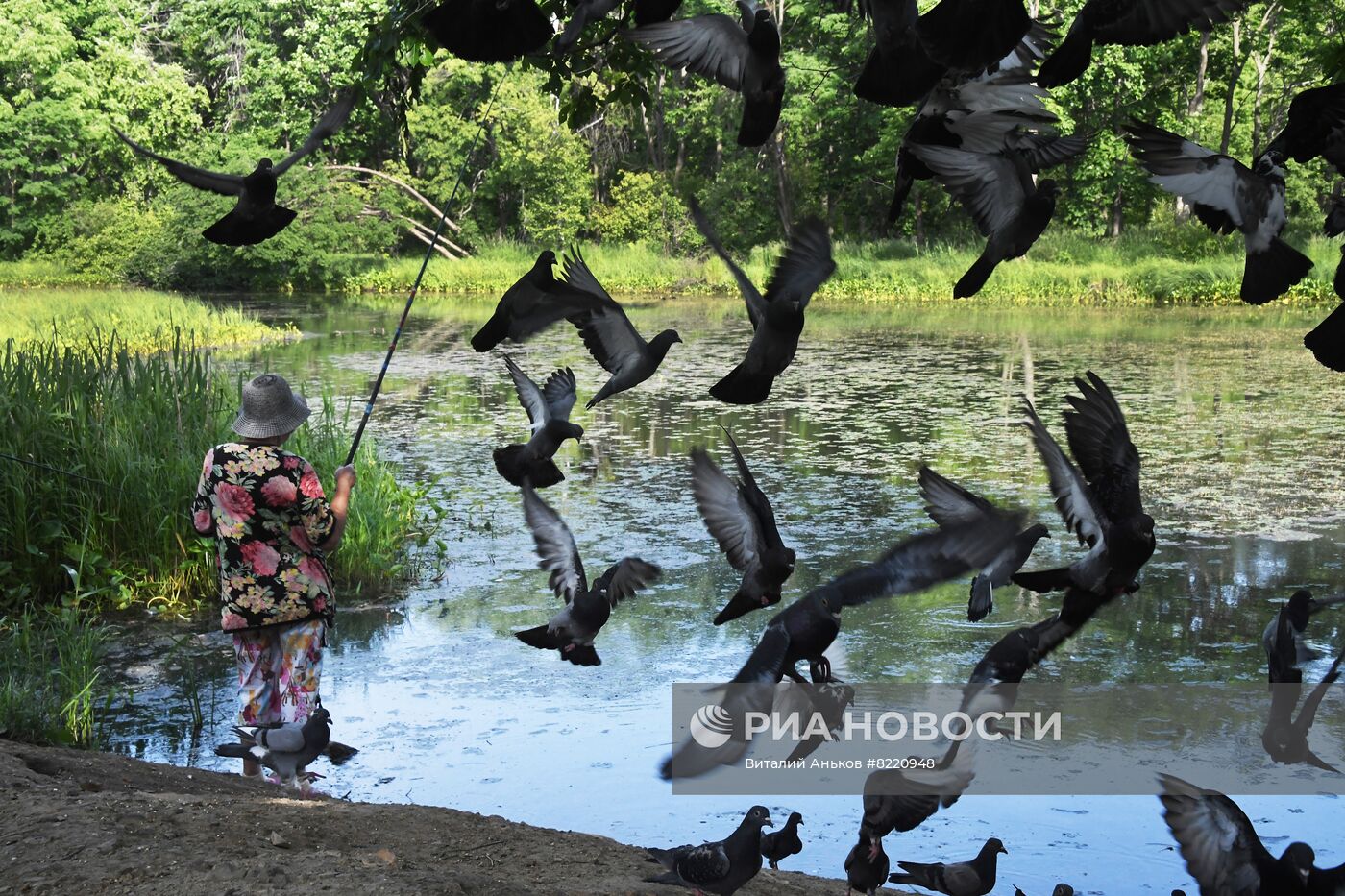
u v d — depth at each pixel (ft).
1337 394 70.03
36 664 29.14
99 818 15.87
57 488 35.58
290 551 20.94
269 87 167.94
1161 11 11.07
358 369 84.89
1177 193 12.37
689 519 45.09
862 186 172.04
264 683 21.24
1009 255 12.29
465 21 11.39
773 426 63.26
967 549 10.41
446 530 44.14
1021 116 12.34
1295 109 12.71
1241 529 43.11
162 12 202.59
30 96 165.37
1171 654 31.58
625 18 27.61
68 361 40.11
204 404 41.04
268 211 14.75
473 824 18.57
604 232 179.11
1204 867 11.30
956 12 9.84
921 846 21.66
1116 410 12.80
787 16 158.92
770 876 18.71
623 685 29.66
